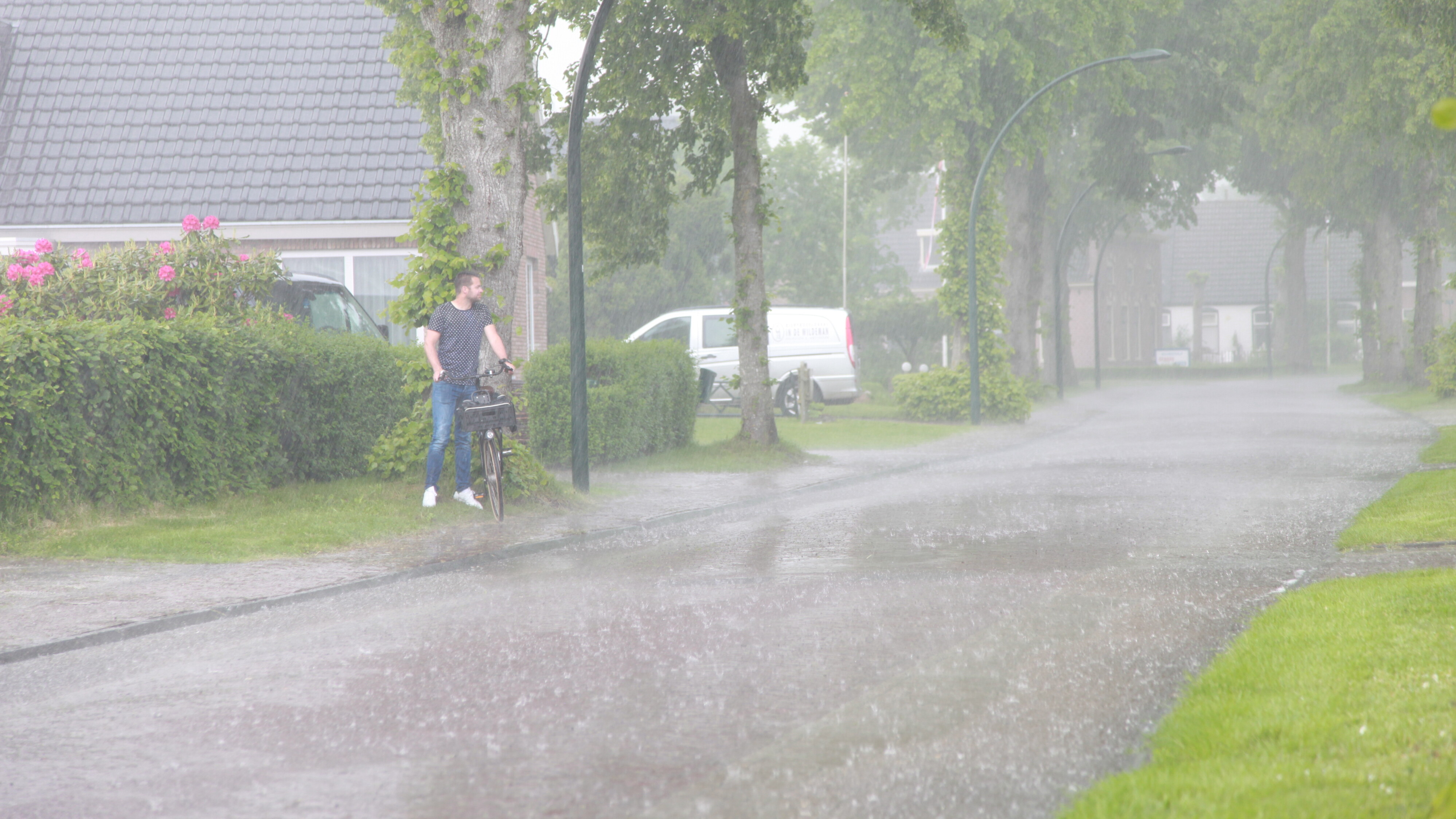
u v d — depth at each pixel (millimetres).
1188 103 72188
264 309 26797
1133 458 35562
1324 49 59188
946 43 36656
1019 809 7551
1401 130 57781
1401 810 6477
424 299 23969
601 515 23781
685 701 10258
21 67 49688
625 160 37094
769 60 36344
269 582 16297
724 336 56312
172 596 15359
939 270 58375
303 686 11031
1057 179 91000
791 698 10258
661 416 36438
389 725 9727
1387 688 8945
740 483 29938
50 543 18516
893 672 11062
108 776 8625
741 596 14992
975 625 12984
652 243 38688
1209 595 14320
